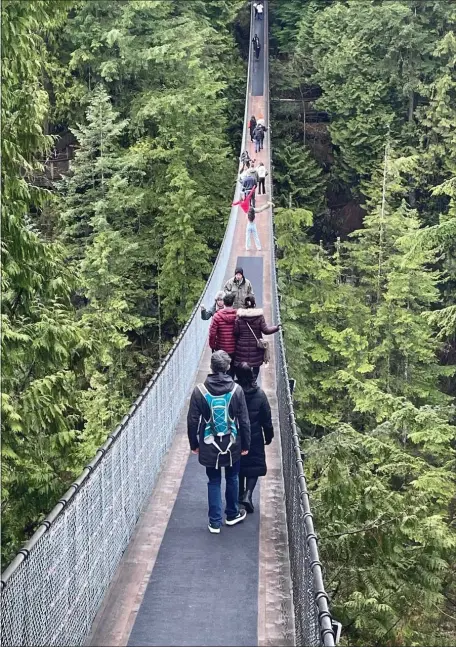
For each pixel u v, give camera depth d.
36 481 10.80
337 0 45.62
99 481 6.16
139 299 29.67
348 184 38.66
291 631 5.84
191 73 33.91
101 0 33.94
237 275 11.48
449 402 28.44
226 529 7.54
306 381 25.34
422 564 9.19
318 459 10.40
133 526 7.47
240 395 7.12
